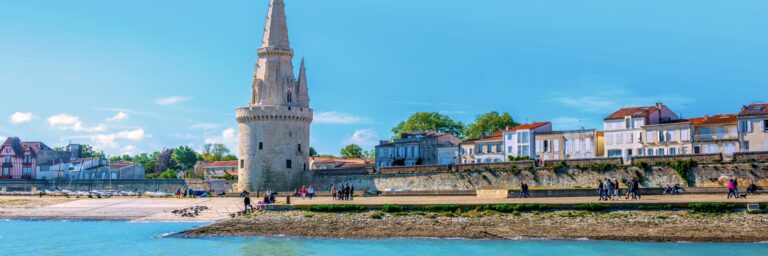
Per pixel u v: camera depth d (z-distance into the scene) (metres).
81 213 93.00
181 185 140.25
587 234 63.88
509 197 82.31
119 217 88.88
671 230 63.25
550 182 99.25
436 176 109.56
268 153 123.25
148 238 70.44
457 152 138.50
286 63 128.12
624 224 65.56
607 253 56.88
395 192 94.19
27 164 174.62
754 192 76.88
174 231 75.31
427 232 67.44
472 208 72.44
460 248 60.72
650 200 70.56
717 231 62.22
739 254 55.16
